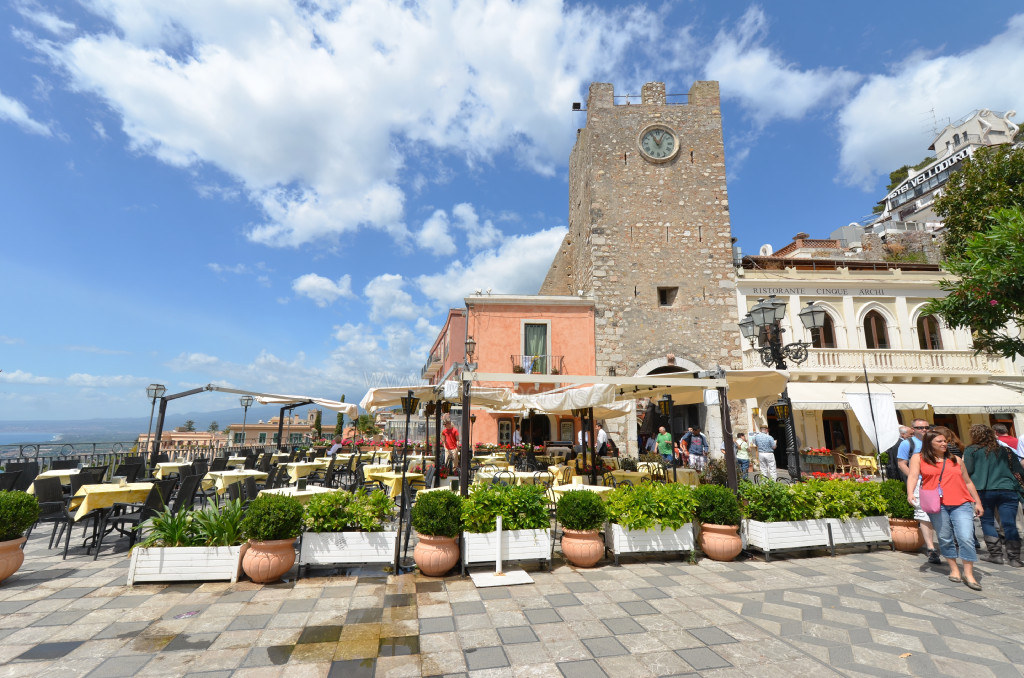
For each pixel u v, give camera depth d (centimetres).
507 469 1066
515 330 1980
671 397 1063
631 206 2073
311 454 1442
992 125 4881
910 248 2714
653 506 603
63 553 625
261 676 313
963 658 346
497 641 370
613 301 1994
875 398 874
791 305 1898
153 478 995
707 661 340
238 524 535
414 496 723
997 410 1538
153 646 355
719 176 2108
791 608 444
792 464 925
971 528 510
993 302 827
